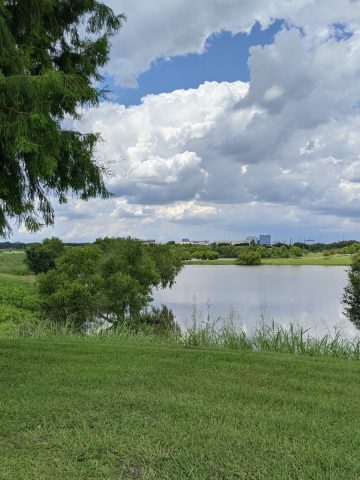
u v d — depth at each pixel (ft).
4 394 16.38
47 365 21.13
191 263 471.21
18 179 18.84
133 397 16.14
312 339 31.60
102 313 109.50
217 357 24.09
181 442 12.46
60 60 22.50
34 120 15.65
